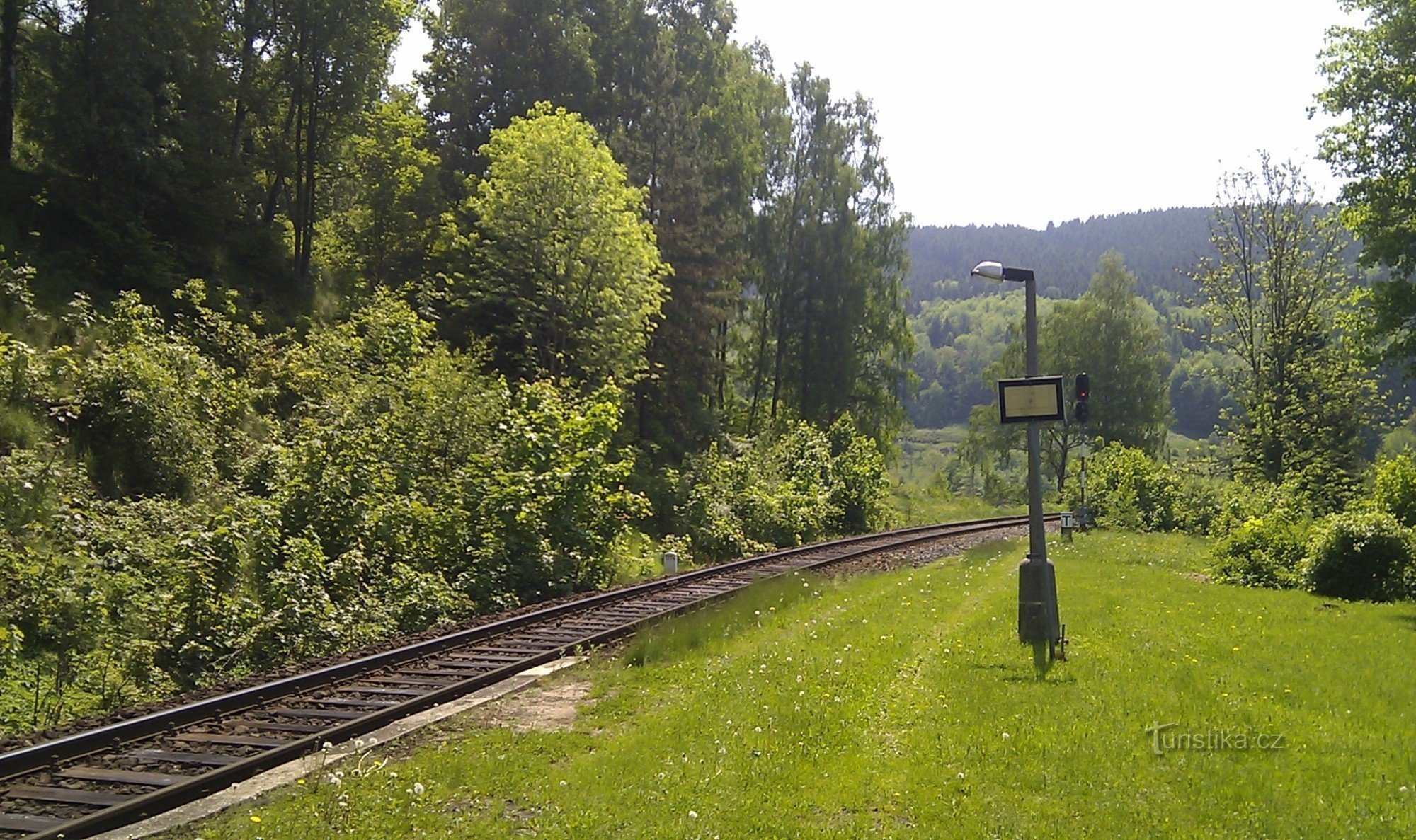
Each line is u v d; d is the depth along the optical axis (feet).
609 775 23.27
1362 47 71.15
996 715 28.76
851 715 28.60
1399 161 69.21
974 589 60.13
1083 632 44.01
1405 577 62.39
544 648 41.75
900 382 189.16
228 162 100.37
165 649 39.73
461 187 128.47
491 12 133.69
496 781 23.09
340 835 19.51
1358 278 117.70
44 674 35.47
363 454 56.85
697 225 132.26
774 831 19.69
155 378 57.41
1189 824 20.27
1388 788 22.74
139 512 50.47
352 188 145.28
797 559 81.46
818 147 180.24
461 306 107.14
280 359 77.56
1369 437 123.85
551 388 74.54
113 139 81.61
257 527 45.98
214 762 24.86
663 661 38.78
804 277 179.01
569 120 102.68
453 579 56.90
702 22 167.94
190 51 95.35
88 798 22.20
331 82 113.70
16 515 43.50
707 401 145.28
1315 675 35.27
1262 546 70.13
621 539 74.28
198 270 88.02
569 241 99.91
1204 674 35.04
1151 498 128.06
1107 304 238.27
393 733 27.99
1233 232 129.39
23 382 52.65
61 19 83.66
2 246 62.80
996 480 249.75
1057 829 19.77
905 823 20.36
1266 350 126.52
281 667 39.68
